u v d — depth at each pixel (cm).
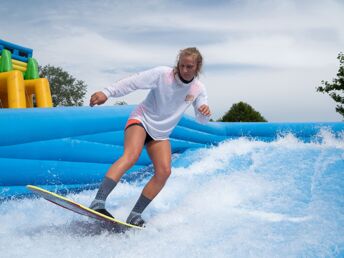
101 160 500
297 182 402
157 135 285
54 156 451
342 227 274
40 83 866
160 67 278
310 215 308
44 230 279
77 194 431
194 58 266
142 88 276
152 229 279
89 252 235
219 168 512
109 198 403
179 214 326
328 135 717
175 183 443
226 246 243
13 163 415
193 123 648
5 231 281
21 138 423
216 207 346
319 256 227
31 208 353
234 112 2748
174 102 280
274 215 315
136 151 273
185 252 235
